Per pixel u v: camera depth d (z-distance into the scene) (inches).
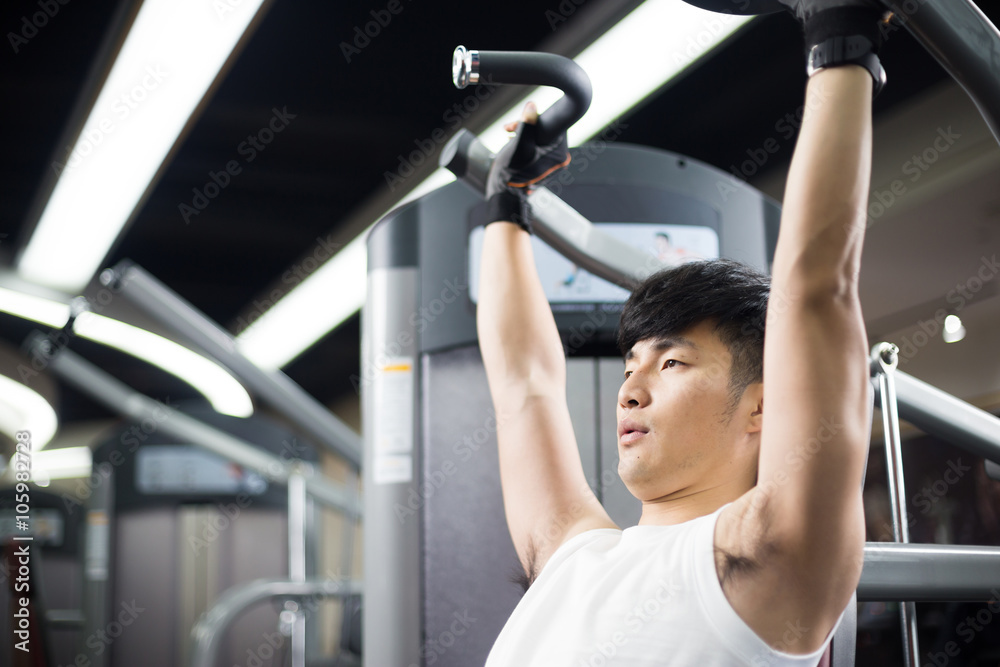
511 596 76.0
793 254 29.1
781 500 27.2
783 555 26.9
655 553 30.0
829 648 37.6
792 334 28.4
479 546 77.7
